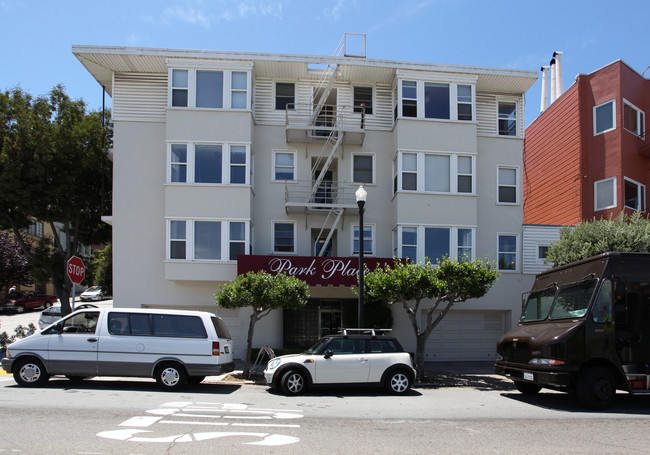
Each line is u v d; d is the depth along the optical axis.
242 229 18.91
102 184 20.55
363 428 8.20
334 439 7.40
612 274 10.63
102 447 6.61
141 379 13.90
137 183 19.45
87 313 12.29
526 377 10.99
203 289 19.23
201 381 13.89
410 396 12.06
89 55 18.73
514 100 21.83
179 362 11.97
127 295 19.06
